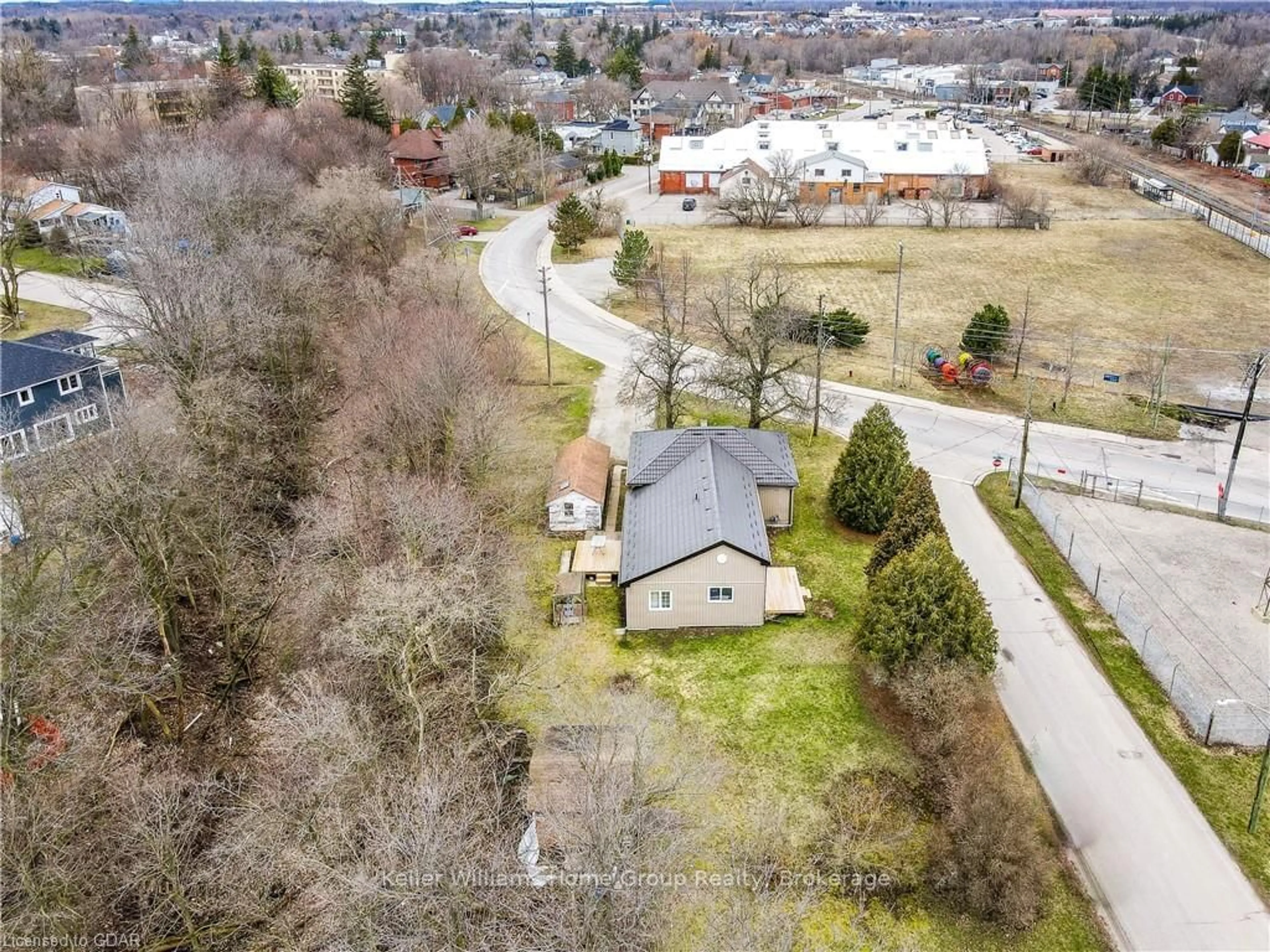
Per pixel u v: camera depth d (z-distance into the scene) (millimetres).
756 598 34594
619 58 190625
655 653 33844
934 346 61875
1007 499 43375
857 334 60969
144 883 24297
